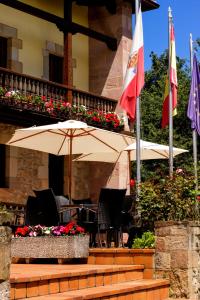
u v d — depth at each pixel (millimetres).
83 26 18484
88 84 19781
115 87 19172
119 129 18188
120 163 18578
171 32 13562
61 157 18641
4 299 5035
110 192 10422
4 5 17078
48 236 9000
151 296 8117
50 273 6941
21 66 17422
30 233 9102
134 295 7664
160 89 27938
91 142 12914
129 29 19500
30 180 17203
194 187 9617
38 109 15758
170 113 13203
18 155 16906
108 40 18984
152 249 8852
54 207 10117
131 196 11555
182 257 8664
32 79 15953
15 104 15148
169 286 8711
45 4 18641
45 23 18391
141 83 12250
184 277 8625
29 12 16328
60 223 10734
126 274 8398
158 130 25203
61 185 18562
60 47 18875
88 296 6688
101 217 10383
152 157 14719
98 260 9039
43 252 8969
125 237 15211
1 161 16734
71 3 17578
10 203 15141
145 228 9758
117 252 9000
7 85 15367
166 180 9672
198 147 24078
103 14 19578
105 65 19453
